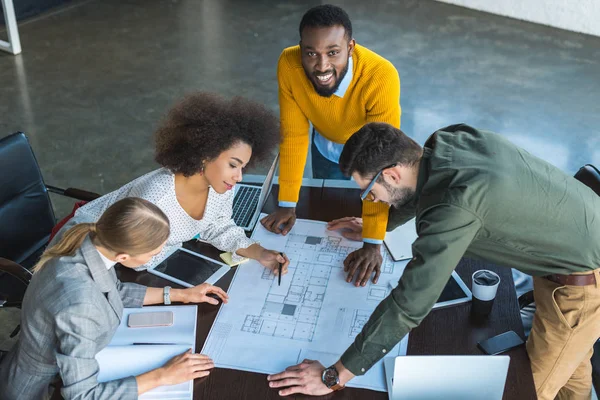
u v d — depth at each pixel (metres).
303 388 1.69
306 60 2.21
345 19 2.16
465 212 1.60
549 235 1.75
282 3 7.30
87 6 7.05
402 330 1.66
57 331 1.64
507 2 7.03
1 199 2.50
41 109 4.95
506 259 1.84
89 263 1.67
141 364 1.77
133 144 4.52
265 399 1.67
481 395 1.65
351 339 1.86
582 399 2.24
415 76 5.67
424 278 1.61
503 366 1.60
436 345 1.83
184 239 2.23
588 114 5.07
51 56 5.84
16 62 5.71
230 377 1.73
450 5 7.42
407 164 1.73
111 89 5.27
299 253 2.21
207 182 2.11
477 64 5.93
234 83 5.40
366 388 1.71
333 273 2.12
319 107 2.42
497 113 5.06
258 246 2.17
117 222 1.59
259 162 2.19
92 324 1.65
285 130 2.47
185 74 5.54
